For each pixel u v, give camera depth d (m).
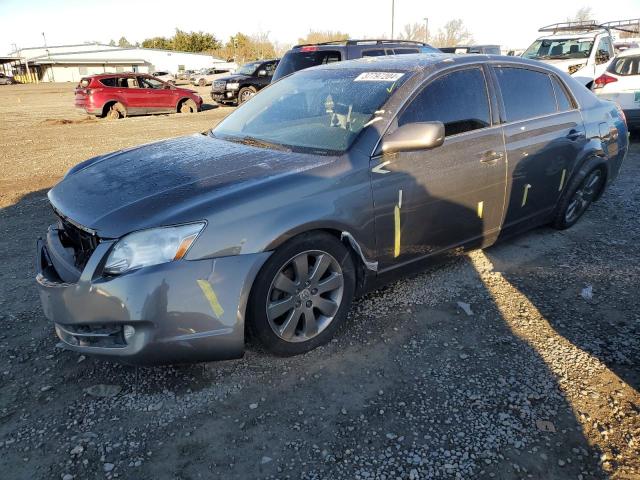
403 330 3.15
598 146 4.50
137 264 2.37
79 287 2.41
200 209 2.46
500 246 4.42
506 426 2.37
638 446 2.26
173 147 3.47
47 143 11.20
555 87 4.25
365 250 2.97
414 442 2.29
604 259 4.13
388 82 3.29
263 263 2.54
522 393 2.59
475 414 2.45
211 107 20.73
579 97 4.46
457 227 3.49
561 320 3.24
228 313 2.47
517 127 3.77
